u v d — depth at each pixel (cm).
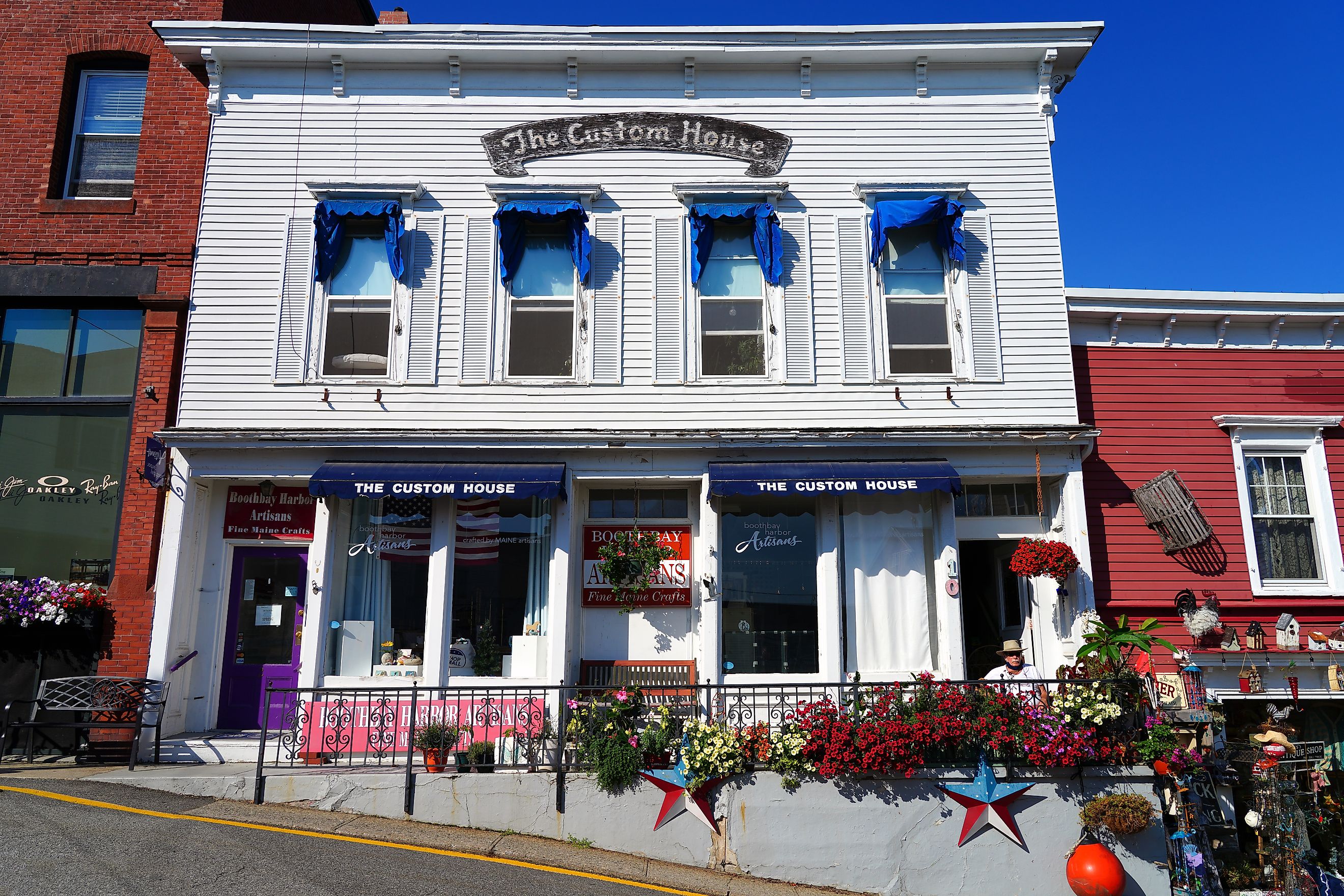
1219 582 1031
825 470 982
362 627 1006
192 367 1034
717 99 1121
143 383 1041
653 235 1087
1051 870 833
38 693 959
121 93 1147
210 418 1023
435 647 988
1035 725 841
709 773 831
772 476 975
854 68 1131
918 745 827
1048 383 1057
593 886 731
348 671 994
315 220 1072
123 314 1083
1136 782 854
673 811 836
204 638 1028
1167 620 1017
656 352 1055
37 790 819
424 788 841
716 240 1097
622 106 1114
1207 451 1072
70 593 970
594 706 876
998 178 1107
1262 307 1097
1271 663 970
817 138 1113
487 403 1038
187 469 1008
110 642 978
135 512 1009
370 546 1025
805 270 1080
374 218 1086
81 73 1150
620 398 1043
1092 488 1052
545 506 1036
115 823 751
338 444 998
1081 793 848
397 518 1032
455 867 735
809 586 1022
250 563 1061
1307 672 984
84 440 1050
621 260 1078
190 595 1017
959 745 843
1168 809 856
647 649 1016
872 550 1030
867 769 827
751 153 1109
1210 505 1056
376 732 972
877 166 1108
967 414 1046
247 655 1040
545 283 1082
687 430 1005
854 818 836
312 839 760
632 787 841
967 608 1077
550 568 1009
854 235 1090
